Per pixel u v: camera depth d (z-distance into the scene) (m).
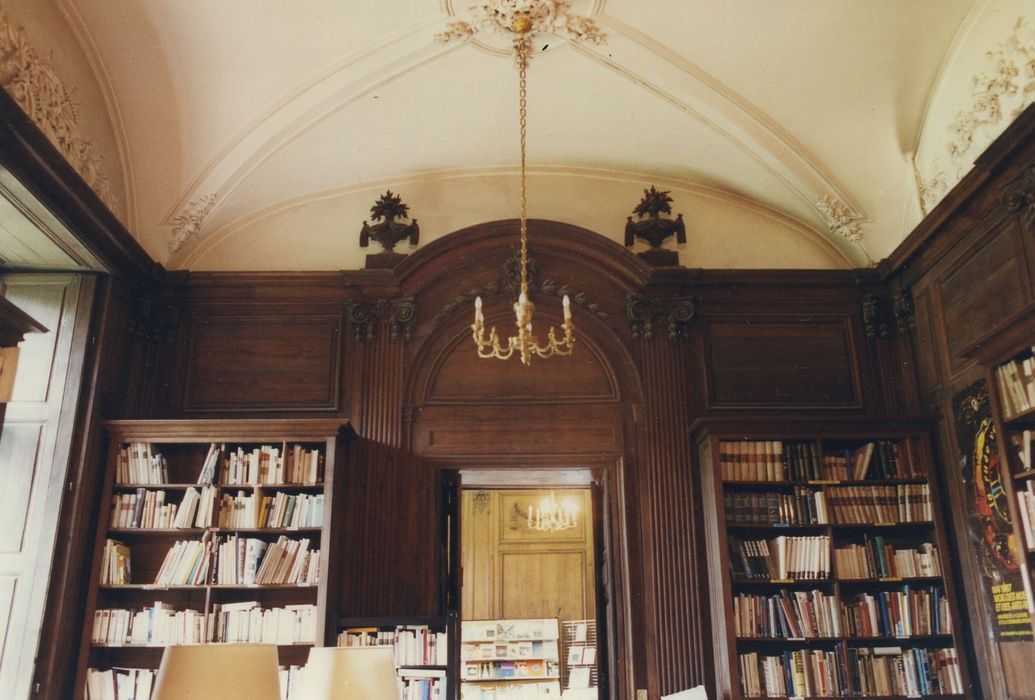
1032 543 4.74
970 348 5.18
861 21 5.86
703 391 6.95
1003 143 5.18
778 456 6.37
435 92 6.59
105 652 6.16
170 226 6.94
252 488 6.35
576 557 12.41
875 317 7.05
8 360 4.50
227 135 6.62
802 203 7.19
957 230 6.11
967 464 6.00
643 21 5.95
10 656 5.59
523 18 5.88
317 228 7.50
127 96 6.19
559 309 7.19
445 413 6.95
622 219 7.54
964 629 6.00
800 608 6.03
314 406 6.92
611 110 6.83
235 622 5.99
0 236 5.88
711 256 7.45
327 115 6.63
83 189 5.58
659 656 6.32
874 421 6.36
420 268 7.19
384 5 5.77
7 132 4.79
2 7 4.91
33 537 5.84
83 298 6.42
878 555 6.14
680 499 6.66
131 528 6.19
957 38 6.01
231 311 7.18
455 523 7.02
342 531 6.50
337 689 4.36
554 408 6.96
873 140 6.70
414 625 6.05
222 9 5.66
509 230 7.24
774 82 6.38
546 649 11.82
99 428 6.29
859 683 5.90
